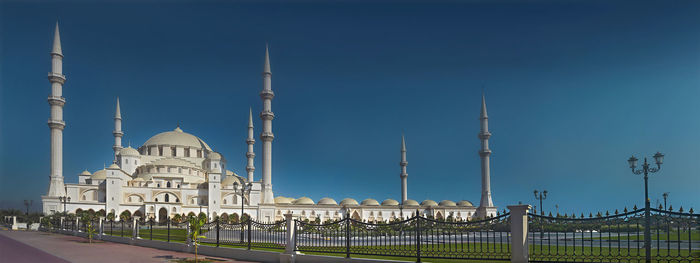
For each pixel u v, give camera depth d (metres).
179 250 34.44
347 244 23.08
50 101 104.50
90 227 45.53
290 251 24.92
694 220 15.77
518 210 18.16
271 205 119.12
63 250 33.94
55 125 104.25
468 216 142.38
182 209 111.19
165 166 124.19
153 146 135.38
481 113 135.88
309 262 23.94
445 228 21.31
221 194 117.62
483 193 133.50
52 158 103.81
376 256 23.30
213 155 133.75
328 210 129.75
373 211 134.12
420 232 21.89
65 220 70.50
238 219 115.69
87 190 110.69
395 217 136.38
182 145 136.62
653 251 25.86
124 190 111.25
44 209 100.00
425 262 20.84
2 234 56.78
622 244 31.06
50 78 105.25
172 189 115.88
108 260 27.09
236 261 26.94
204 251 31.34
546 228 18.55
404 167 148.38
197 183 121.88
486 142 134.62
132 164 125.62
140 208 109.44
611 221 17.27
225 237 32.91
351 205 132.00
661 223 16.36
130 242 42.72
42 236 54.41
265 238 28.62
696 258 15.70
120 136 135.00
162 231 50.00
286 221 25.55
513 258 18.12
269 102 123.25
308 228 26.78
